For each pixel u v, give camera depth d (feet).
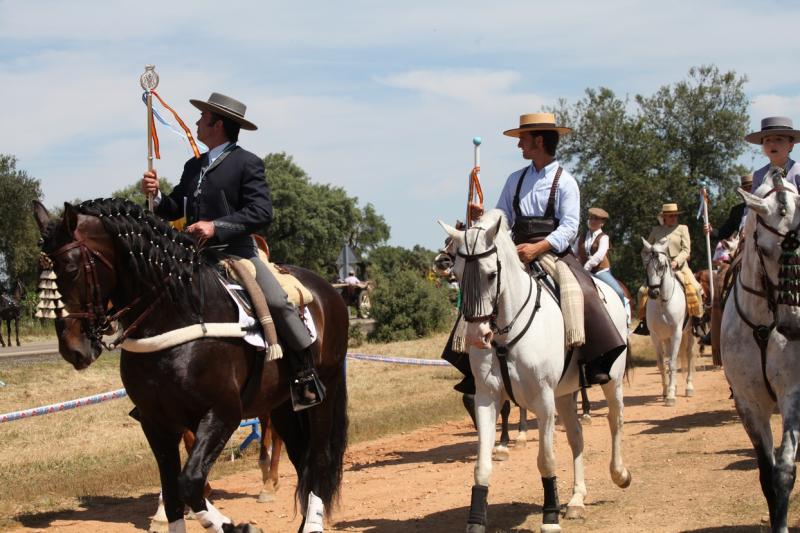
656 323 46.16
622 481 24.86
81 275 17.30
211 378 18.15
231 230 19.58
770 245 17.81
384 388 58.59
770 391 19.39
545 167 23.09
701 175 133.80
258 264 20.15
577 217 22.70
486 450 20.18
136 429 44.11
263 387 19.77
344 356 23.13
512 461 32.81
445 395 54.08
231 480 31.83
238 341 18.89
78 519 25.95
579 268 22.80
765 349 18.92
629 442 34.86
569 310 21.57
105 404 52.19
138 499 28.86
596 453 32.60
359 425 42.70
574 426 23.79
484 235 19.07
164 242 18.21
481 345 18.90
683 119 132.77
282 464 35.47
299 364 20.36
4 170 163.63
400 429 43.16
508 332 20.17
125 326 18.10
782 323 17.87
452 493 27.63
